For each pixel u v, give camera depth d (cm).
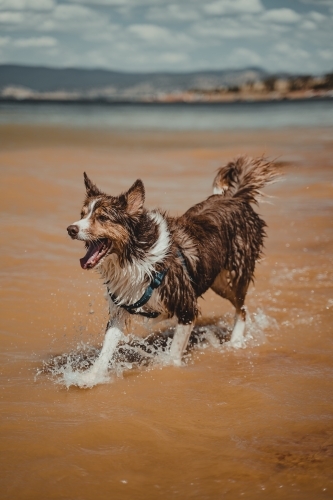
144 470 382
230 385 512
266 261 866
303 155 1991
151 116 5841
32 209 1123
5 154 1891
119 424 440
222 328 671
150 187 1383
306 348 595
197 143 2519
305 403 476
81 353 586
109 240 520
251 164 698
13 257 851
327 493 354
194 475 376
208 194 1295
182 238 575
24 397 486
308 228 1041
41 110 7594
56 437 420
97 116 5706
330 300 717
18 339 608
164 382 522
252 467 383
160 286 547
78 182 1408
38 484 365
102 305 702
